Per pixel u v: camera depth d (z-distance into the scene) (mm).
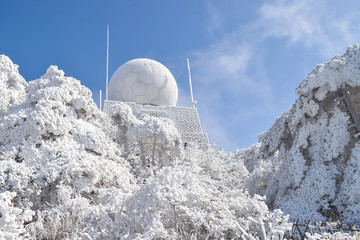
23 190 6000
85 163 6945
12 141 7258
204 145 18719
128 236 4383
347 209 6676
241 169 11430
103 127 10617
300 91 8055
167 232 4676
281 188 8320
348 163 7301
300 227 6094
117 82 25578
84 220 4996
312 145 8156
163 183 4852
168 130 10680
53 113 7621
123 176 7875
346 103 8016
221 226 4621
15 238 3562
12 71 10555
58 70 9430
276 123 9750
